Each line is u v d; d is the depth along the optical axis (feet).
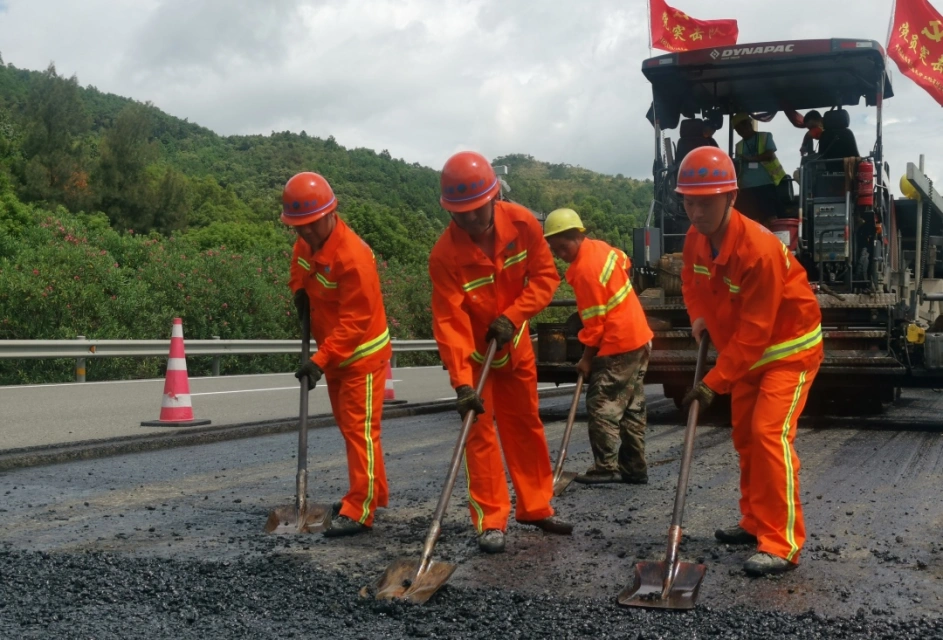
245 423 27.61
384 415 31.65
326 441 25.26
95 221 107.55
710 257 12.66
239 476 19.56
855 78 30.01
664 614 10.23
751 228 12.13
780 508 12.03
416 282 77.66
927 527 14.49
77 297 49.52
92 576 11.69
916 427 28.02
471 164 12.45
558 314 62.75
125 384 43.47
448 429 28.27
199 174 340.80
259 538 13.97
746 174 30.50
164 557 12.75
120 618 10.19
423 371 59.67
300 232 14.69
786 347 12.53
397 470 20.54
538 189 440.04
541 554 13.03
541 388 44.98
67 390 39.83
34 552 12.91
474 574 11.98
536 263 13.39
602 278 18.80
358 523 14.28
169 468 20.56
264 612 10.43
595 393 18.99
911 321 30.27
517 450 14.26
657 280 30.89
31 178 127.34
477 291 13.17
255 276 62.54
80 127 138.82
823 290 27.45
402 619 10.20
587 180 640.99
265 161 378.32
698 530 14.53
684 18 33.78
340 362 14.56
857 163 28.14
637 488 18.48
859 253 28.32
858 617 10.03
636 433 18.94
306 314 15.85
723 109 32.24
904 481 18.60
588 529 14.64
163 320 54.24
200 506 16.35
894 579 11.62
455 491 18.04
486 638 9.55
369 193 348.38
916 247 31.60
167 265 58.44
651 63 29.66
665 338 28.94
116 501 16.79
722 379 12.09
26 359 44.47
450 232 13.16
